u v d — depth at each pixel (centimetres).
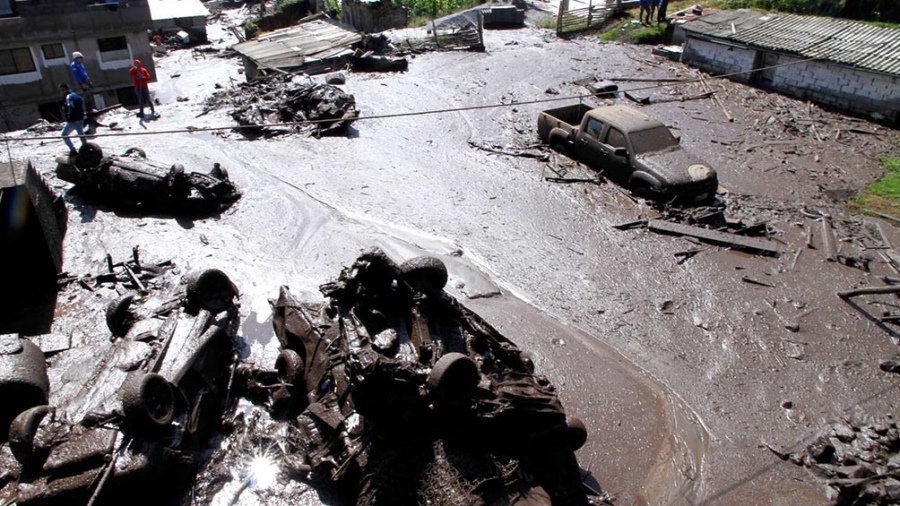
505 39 2845
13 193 978
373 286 809
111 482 614
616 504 701
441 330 765
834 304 1072
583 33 2927
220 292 952
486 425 643
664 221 1321
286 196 1416
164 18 4022
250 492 699
